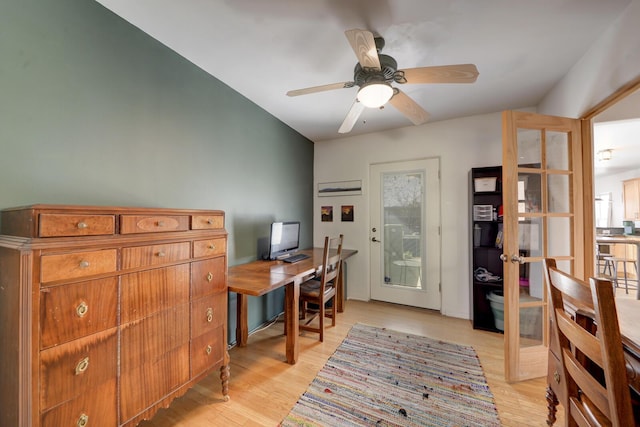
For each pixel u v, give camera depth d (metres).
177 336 1.35
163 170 1.78
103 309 1.06
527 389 1.72
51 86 1.25
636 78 1.36
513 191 1.79
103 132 1.45
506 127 1.79
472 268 2.77
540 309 1.93
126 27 1.55
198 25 1.57
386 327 2.69
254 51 1.81
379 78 1.54
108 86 1.47
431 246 3.20
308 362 2.03
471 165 2.96
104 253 1.07
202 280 1.49
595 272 1.84
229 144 2.34
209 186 2.14
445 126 3.10
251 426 1.41
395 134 3.39
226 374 1.62
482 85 2.24
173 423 1.42
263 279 1.90
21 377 0.87
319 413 1.50
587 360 1.11
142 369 1.20
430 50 1.76
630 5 1.35
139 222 1.20
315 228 3.90
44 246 0.91
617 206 5.46
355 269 3.64
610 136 3.06
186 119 1.94
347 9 1.41
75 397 0.98
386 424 1.42
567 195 1.93
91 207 1.04
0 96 1.10
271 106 2.72
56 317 0.93
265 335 2.52
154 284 1.25
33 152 1.20
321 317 2.36
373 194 3.57
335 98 2.53
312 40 1.68
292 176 3.36
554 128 1.85
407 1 1.35
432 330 2.62
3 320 0.97
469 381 1.80
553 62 1.89
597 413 0.88
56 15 1.27
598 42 1.63
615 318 0.69
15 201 1.14
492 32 1.58
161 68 1.75
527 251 2.08
